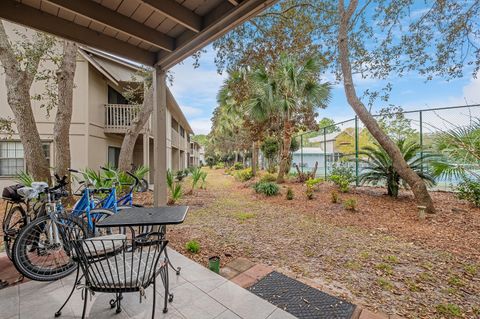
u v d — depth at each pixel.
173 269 2.37
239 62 7.25
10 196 2.63
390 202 6.45
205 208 6.67
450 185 6.83
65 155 6.04
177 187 7.10
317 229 4.64
